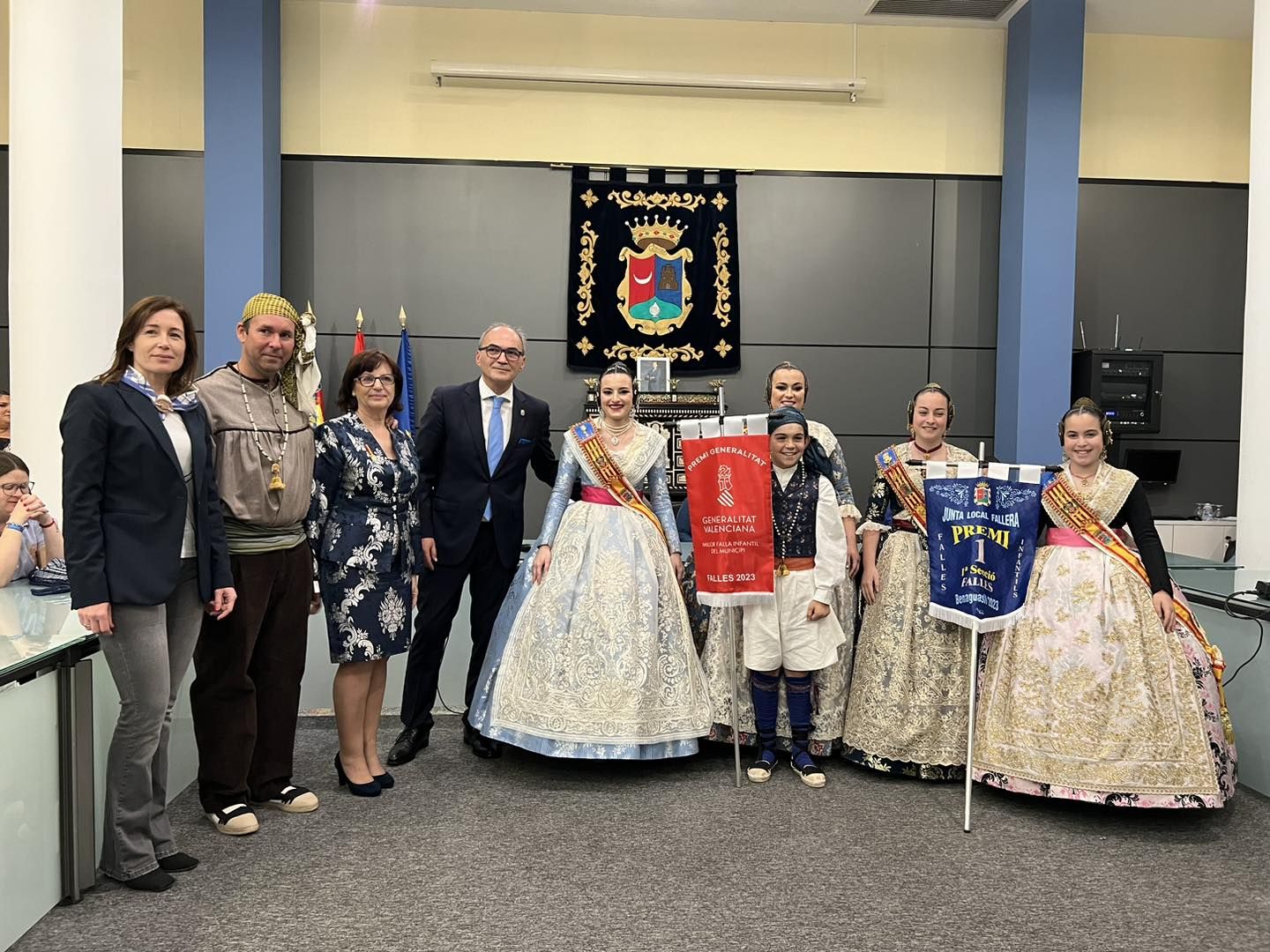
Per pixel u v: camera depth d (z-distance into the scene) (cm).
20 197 367
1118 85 688
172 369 251
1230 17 657
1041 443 647
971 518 326
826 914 247
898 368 683
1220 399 700
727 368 675
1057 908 252
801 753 355
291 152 647
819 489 359
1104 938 236
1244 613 340
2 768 223
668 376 646
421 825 307
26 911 234
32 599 299
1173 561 448
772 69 672
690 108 669
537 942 232
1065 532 333
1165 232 694
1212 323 698
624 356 666
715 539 345
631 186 662
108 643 244
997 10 649
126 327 249
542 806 325
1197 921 246
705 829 305
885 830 304
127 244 639
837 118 676
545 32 658
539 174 662
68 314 368
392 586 329
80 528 233
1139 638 313
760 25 669
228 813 298
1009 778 320
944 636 351
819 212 676
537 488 672
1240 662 357
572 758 350
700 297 667
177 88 641
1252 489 440
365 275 654
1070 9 633
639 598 352
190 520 260
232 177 601
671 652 354
